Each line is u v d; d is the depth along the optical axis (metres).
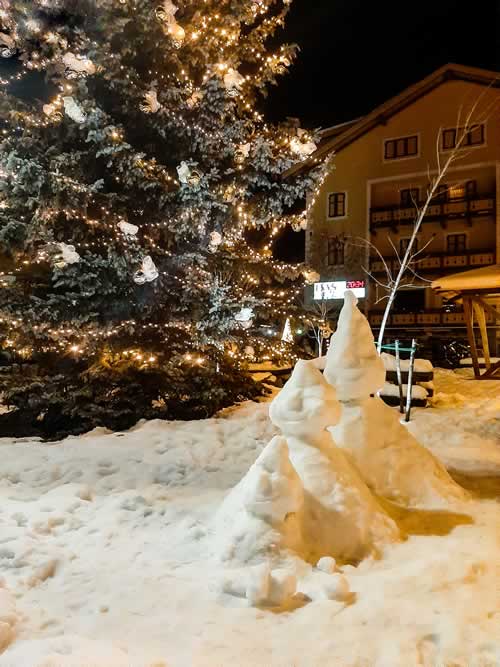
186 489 6.02
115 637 2.94
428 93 28.52
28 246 9.25
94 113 8.78
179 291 10.20
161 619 3.14
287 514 3.97
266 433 8.72
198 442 8.09
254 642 2.89
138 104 9.70
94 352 9.55
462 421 9.91
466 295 16.48
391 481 5.10
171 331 10.34
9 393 9.20
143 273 8.48
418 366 12.15
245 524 3.95
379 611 3.15
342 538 4.05
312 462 4.40
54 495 5.49
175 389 9.89
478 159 27.56
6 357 10.65
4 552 3.94
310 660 2.73
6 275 9.21
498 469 6.75
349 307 5.50
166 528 4.68
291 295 11.50
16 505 5.12
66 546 4.29
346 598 3.33
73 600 3.37
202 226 9.64
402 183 29.59
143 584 3.59
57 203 8.59
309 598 3.39
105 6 8.96
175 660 2.67
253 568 3.44
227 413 10.42
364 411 5.35
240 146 9.83
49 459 7.06
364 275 30.09
